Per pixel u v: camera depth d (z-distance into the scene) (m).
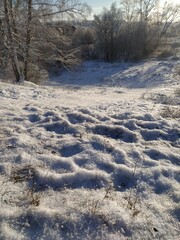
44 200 2.73
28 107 5.82
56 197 2.80
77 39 38.22
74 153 3.86
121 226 2.46
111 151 3.93
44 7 14.84
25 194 2.81
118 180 3.24
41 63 17.89
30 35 14.98
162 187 3.14
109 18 37.00
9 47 13.27
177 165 3.69
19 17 14.28
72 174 3.20
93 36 39.69
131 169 3.42
